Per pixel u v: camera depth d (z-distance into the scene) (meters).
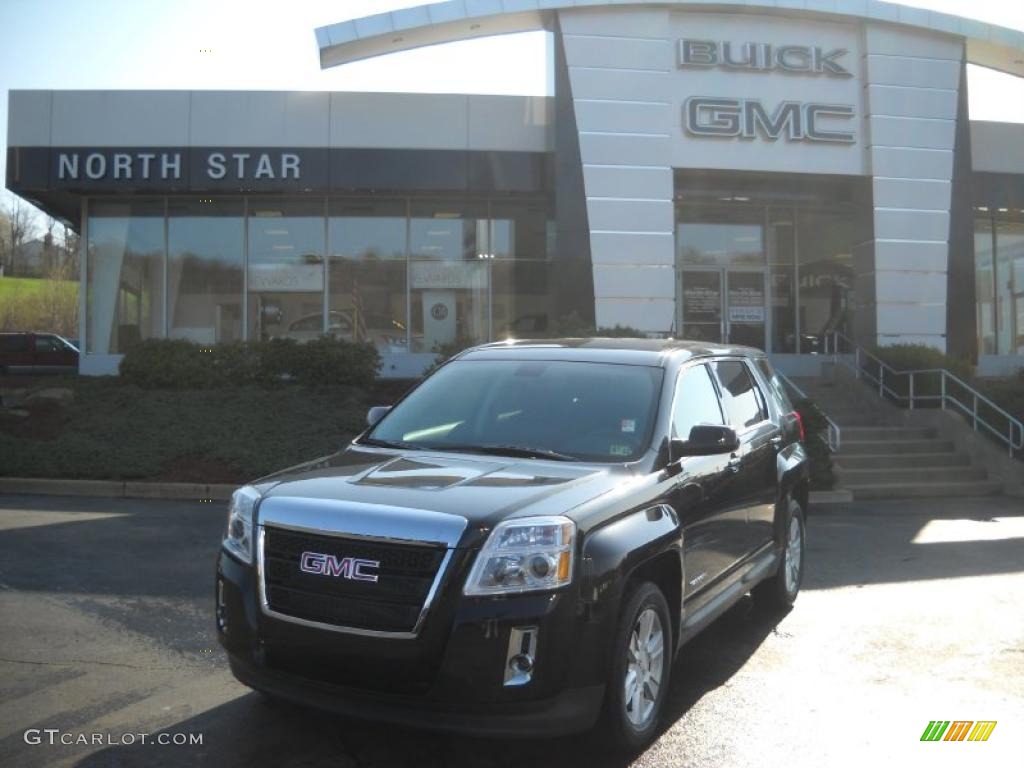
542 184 17.83
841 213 21.02
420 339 19.00
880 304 18.06
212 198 18.69
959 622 6.64
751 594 6.79
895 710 4.93
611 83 17.17
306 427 13.55
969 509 12.55
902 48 18.27
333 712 3.81
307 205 18.91
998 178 19.41
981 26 18.42
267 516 4.09
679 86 17.56
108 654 5.48
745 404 6.43
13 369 24.36
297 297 18.84
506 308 19.16
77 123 17.16
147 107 17.20
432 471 4.44
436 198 19.00
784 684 5.31
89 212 18.47
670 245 17.23
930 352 16.73
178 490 11.45
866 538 10.11
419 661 3.66
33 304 55.34
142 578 7.28
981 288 21.31
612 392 5.18
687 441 4.88
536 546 3.78
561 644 3.73
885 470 14.37
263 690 4.01
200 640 5.78
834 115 18.06
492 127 17.78
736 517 5.59
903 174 18.22
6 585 6.95
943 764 4.26
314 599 3.88
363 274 18.95
